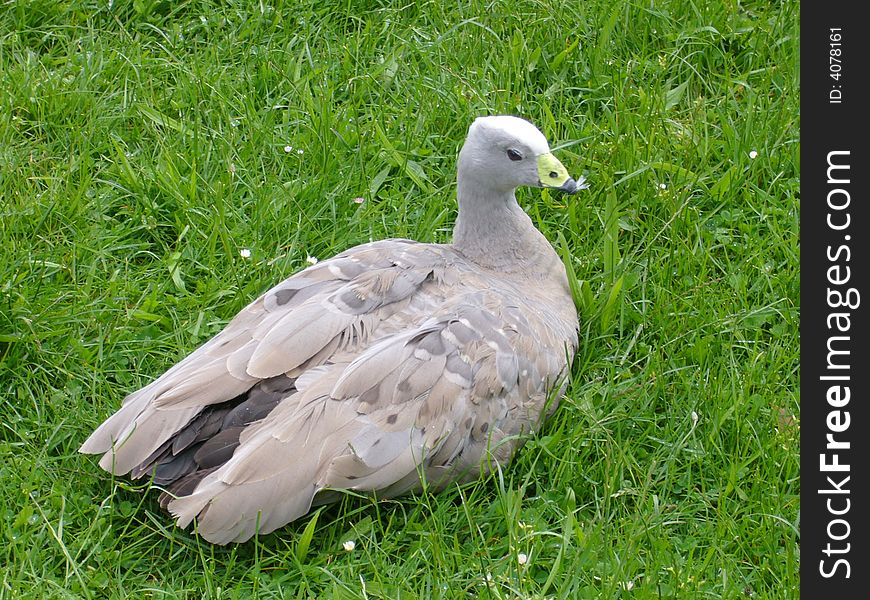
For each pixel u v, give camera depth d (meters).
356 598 4.97
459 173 5.97
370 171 6.89
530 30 7.63
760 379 5.89
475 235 5.99
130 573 5.13
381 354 5.17
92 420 5.65
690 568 5.06
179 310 6.21
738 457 5.57
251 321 5.49
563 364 5.66
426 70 7.45
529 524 5.28
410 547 5.18
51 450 5.59
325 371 5.23
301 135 7.03
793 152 6.97
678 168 6.87
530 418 5.50
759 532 5.25
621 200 6.84
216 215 6.59
